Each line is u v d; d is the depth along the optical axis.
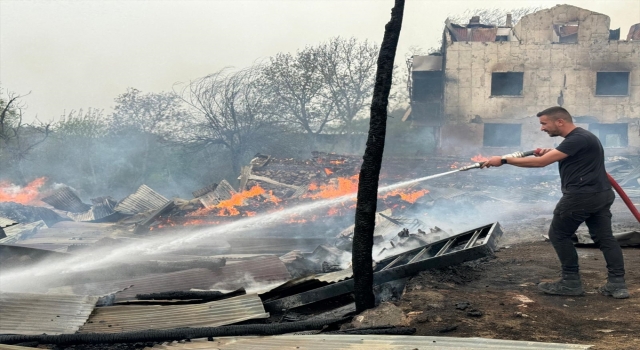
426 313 5.09
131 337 4.82
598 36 39.25
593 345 4.21
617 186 5.67
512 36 42.78
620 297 5.45
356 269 5.23
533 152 5.85
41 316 5.36
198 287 7.62
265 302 5.93
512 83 42.59
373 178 5.10
